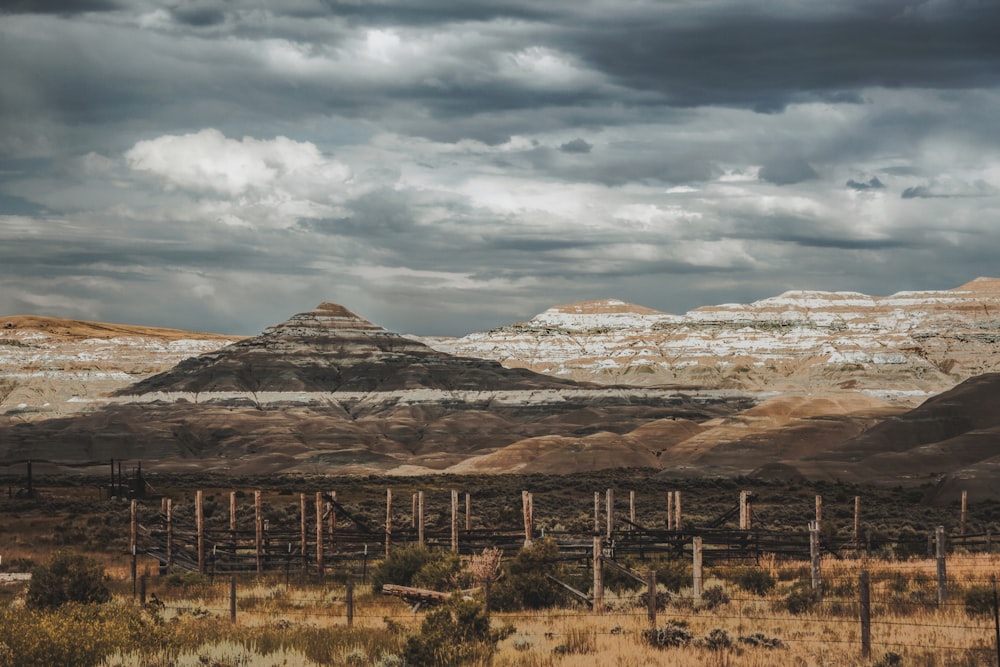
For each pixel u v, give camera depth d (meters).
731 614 30.67
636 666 22.97
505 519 81.00
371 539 54.03
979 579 36.84
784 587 37.25
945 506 104.31
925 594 33.19
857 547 52.91
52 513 92.25
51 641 24.39
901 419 182.75
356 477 161.00
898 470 149.12
